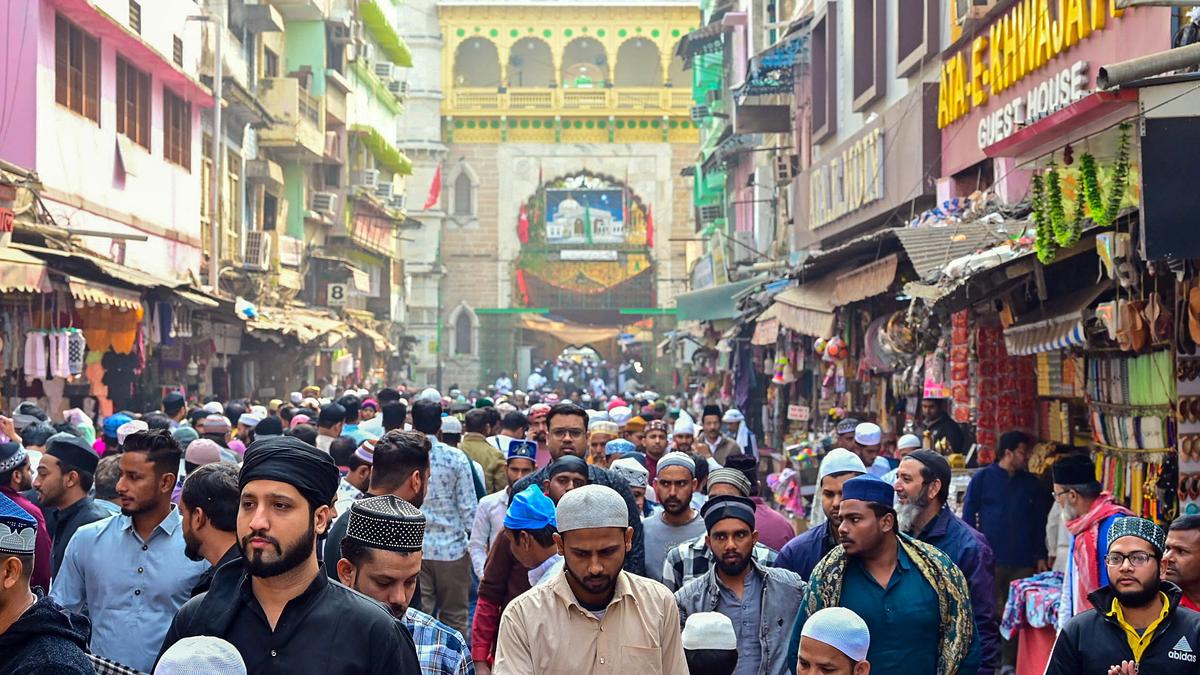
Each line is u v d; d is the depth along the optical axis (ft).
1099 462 33.35
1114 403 32.24
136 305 54.90
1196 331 26.32
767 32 114.93
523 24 208.03
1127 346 28.55
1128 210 27.17
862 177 66.74
